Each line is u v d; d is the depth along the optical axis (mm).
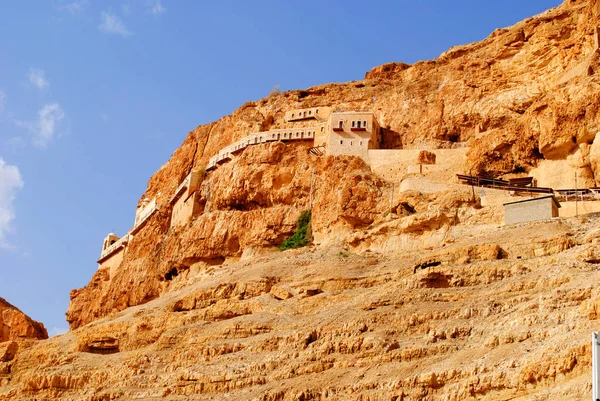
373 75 116688
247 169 101812
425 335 53938
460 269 60469
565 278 54000
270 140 104250
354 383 51312
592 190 73062
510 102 92188
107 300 118625
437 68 106000
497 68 95750
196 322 72375
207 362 62562
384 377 50688
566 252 59469
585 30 85562
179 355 65562
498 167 83125
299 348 58719
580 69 82500
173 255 105625
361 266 74062
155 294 109125
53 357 77250
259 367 58000
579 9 91062
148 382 64000
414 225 77500
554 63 89688
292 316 66938
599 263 56469
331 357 55344
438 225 76562
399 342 54125
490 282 58906
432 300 58188
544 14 97375
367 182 87562
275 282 75688
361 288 68562
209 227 101812
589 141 76312
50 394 68688
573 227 65375
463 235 74312
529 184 79750
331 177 91000
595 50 81062
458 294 57938
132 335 75125
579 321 46031
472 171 84000
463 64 100750
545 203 70188
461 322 53812
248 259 92438
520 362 44594
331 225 87438
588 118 75875
